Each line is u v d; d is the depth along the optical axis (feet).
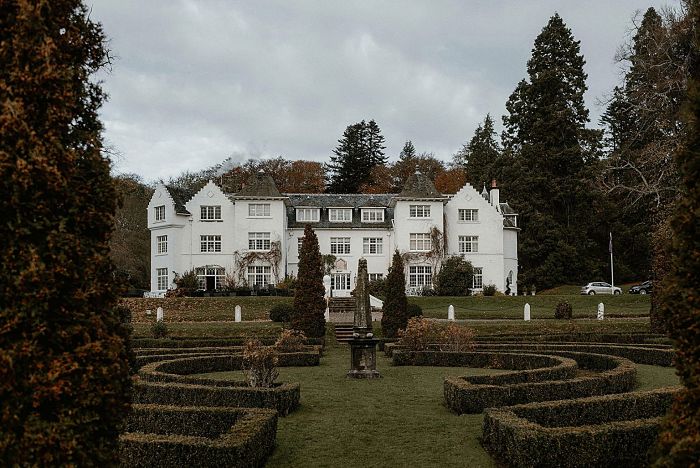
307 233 103.86
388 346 84.12
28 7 18.47
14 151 17.90
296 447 34.68
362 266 63.36
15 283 17.43
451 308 124.57
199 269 181.98
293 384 45.19
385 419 41.09
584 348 75.46
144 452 27.91
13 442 17.28
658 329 95.71
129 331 21.59
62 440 17.78
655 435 29.78
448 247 188.14
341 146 303.07
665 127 116.98
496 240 189.37
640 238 215.51
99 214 19.74
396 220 186.09
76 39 20.43
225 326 116.16
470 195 190.29
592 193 208.23
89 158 19.93
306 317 101.35
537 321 119.96
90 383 18.81
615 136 236.43
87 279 19.13
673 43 109.40
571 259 209.56
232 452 27.76
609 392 47.24
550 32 224.12
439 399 48.39
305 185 296.71
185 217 182.80
